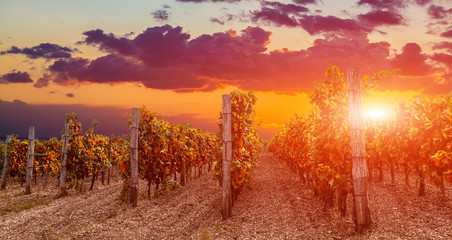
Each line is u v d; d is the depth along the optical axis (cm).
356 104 655
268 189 1245
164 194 1305
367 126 1232
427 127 880
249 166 1011
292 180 1472
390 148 1067
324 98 777
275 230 715
